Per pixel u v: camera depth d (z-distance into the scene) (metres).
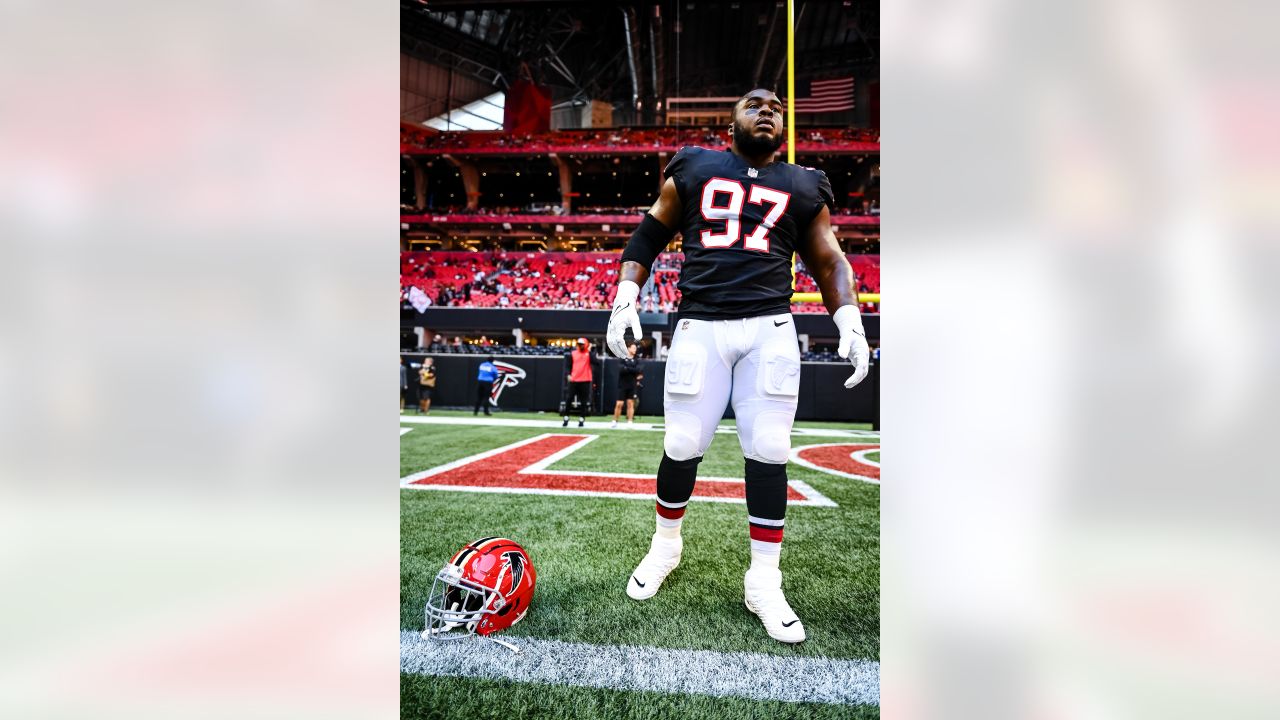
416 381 10.07
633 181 24.92
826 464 4.18
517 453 4.54
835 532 2.30
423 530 2.28
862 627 1.47
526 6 17.81
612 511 2.59
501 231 23.25
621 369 7.36
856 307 1.57
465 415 8.73
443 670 1.25
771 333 1.53
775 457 1.50
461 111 27.55
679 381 1.57
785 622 1.40
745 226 1.57
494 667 1.26
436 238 24.88
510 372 9.83
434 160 22.52
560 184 22.64
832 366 8.91
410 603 1.57
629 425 7.35
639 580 1.64
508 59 25.84
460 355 10.01
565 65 26.78
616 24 23.09
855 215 20.50
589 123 29.06
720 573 1.83
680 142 21.61
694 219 1.63
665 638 1.40
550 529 2.30
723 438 5.75
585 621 1.49
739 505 2.75
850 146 20.12
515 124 23.38
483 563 1.40
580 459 4.22
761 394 1.51
